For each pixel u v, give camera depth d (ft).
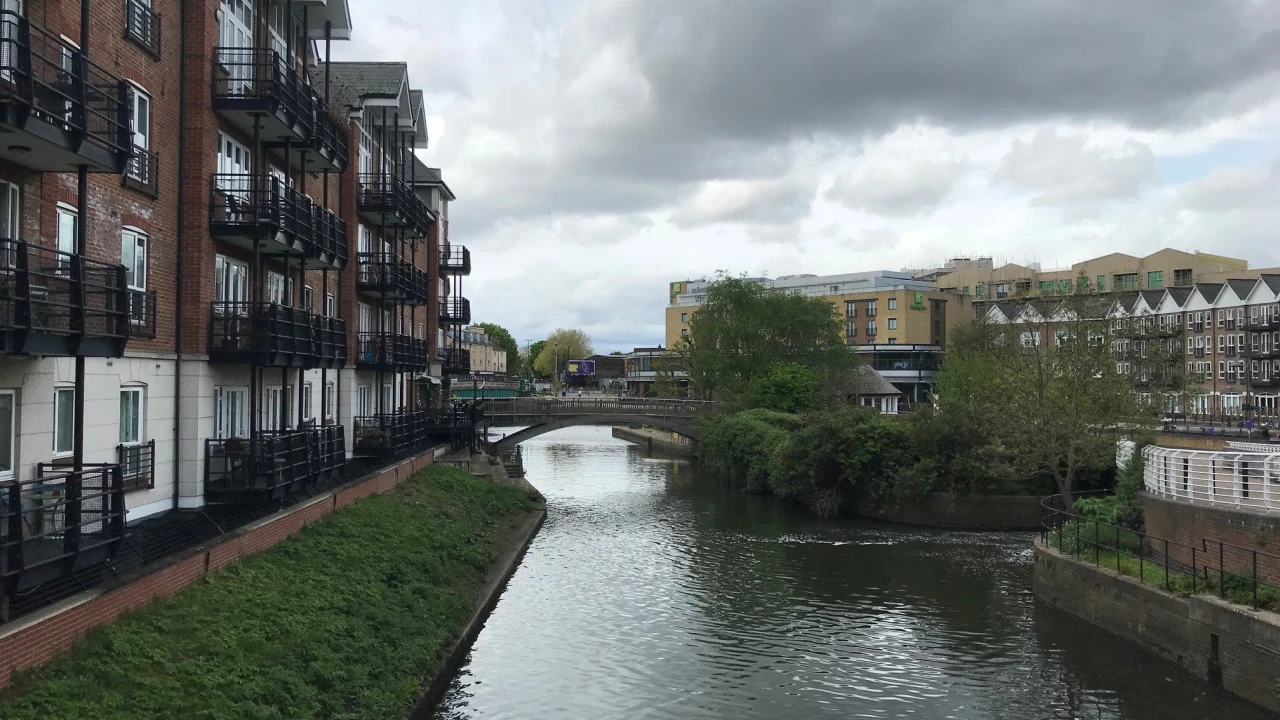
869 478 131.75
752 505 145.38
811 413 155.33
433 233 155.53
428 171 159.43
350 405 103.55
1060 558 76.54
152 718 35.14
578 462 223.51
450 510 100.37
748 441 166.20
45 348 40.42
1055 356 114.52
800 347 220.23
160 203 59.88
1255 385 236.63
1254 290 239.91
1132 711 55.36
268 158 75.87
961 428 126.11
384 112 113.60
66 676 34.96
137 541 49.90
